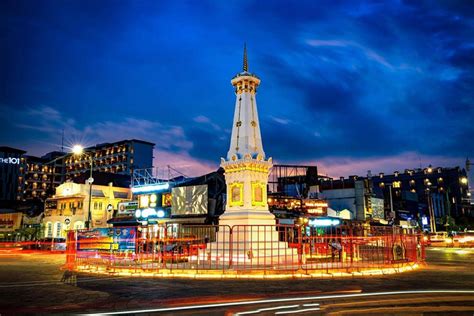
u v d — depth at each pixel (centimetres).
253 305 1045
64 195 5925
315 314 938
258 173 2302
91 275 1772
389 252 2073
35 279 1648
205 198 3969
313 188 6725
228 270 1686
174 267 1830
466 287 1356
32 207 6881
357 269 1769
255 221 2175
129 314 944
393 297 1148
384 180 12675
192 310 985
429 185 11969
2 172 10200
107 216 5712
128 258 2284
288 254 2180
